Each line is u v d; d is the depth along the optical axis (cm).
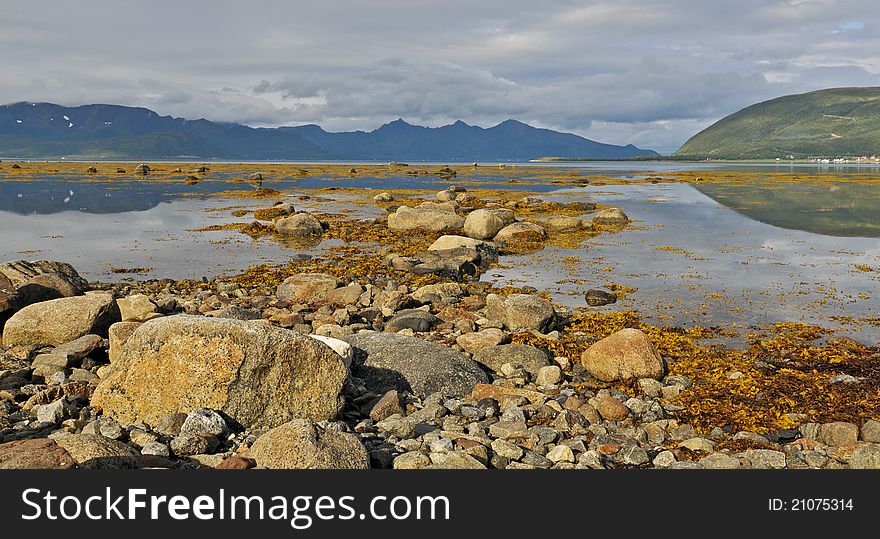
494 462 962
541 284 2447
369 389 1271
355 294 2092
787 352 1582
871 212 5069
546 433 1055
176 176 10944
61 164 17788
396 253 3109
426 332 1747
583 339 1697
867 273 2620
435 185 9075
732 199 6506
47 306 1502
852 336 1744
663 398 1284
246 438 1007
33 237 3622
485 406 1180
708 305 2091
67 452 869
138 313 1691
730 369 1445
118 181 9238
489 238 3691
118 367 1084
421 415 1131
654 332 1748
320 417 1084
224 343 1047
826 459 1004
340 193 7281
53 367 1320
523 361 1445
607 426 1123
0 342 1518
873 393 1278
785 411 1191
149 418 1052
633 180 10800
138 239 3591
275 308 2009
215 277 2562
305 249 3297
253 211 5056
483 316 1908
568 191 7825
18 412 1109
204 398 1041
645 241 3550
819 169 17988
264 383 1055
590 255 3098
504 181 10325
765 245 3384
